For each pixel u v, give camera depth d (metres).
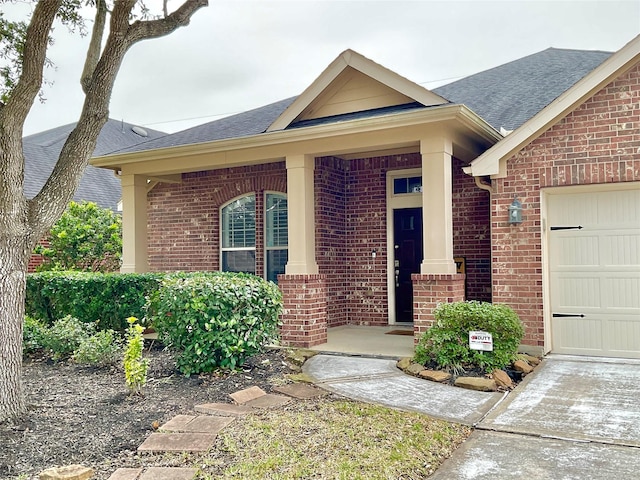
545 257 8.00
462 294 8.30
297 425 5.03
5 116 5.22
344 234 11.51
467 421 5.23
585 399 5.84
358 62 9.47
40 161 19.03
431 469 4.17
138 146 12.31
